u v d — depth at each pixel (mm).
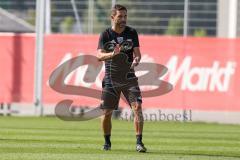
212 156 34688
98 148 37500
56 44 64188
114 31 35531
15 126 53250
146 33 73438
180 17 69875
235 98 61406
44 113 67062
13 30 86375
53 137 44094
